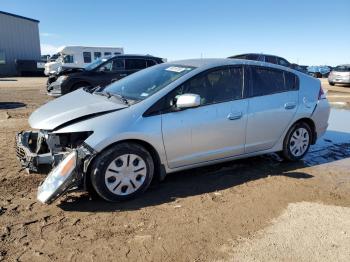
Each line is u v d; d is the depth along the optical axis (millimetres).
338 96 16625
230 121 4738
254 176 5086
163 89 4363
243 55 17422
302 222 3762
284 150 5547
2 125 7957
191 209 3990
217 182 4816
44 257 3051
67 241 3293
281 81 5414
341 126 8969
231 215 3875
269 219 3809
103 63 12656
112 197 4031
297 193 4520
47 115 4254
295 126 5555
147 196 4305
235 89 4895
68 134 4168
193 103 4141
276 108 5219
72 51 26797
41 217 3713
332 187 4762
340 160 6004
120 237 3387
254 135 5059
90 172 3947
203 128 4516
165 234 3455
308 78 5801
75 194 4277
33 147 4539
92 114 4070
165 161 4359
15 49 38531
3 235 3352
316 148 6719
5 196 4168
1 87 19172
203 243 3322
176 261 3051
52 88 12930
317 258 3131
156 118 4207
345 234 3543
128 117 4062
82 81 12344
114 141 3934
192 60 5211
